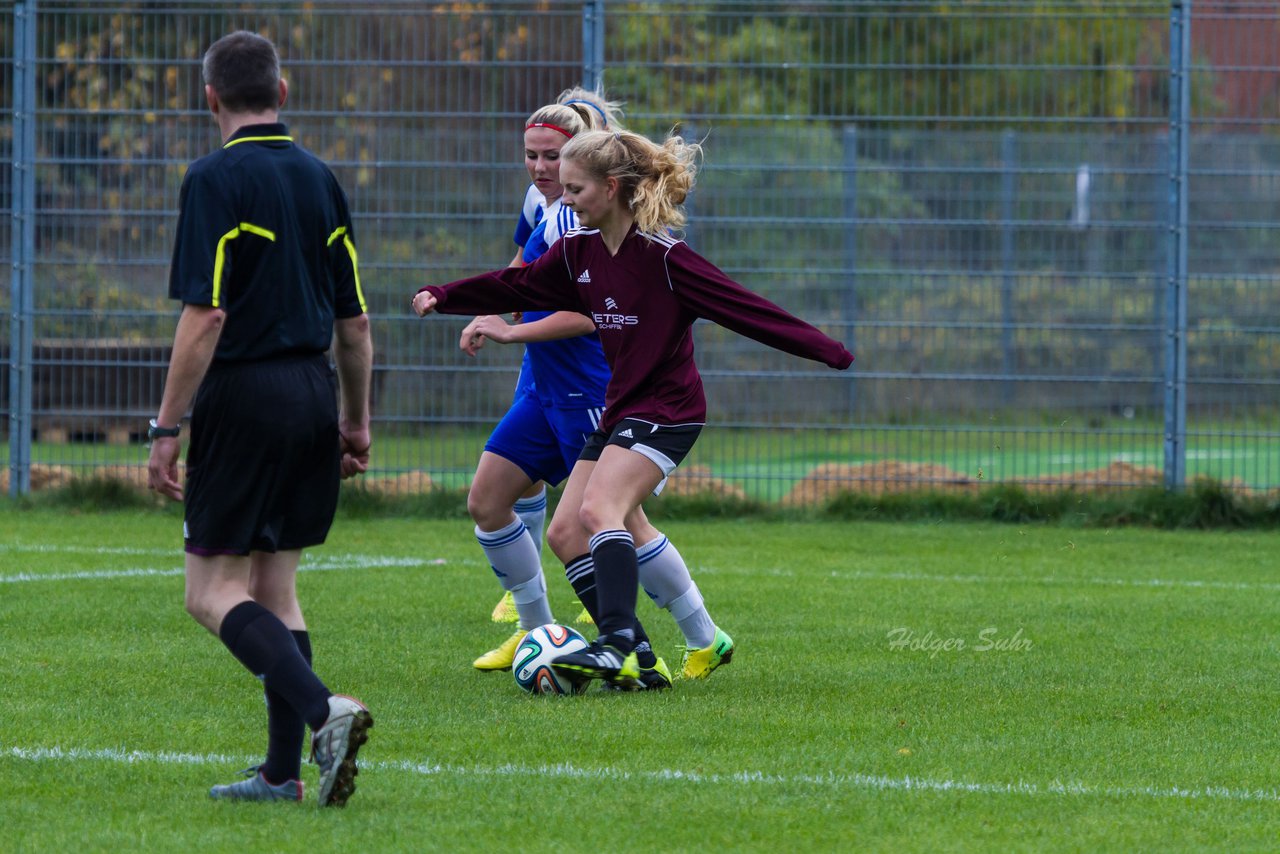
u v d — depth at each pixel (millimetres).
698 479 45406
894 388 44812
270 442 14820
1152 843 14055
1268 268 48188
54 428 46344
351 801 15133
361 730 14211
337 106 44500
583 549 22062
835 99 44781
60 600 28594
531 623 23234
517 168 44250
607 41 45562
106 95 45500
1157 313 44406
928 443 44938
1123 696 20984
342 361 16141
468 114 44156
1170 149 43750
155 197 44906
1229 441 46438
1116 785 16203
